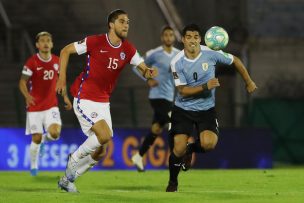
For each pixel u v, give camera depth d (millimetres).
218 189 34062
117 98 64438
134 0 76062
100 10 75938
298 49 77812
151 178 41219
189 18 78938
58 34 74125
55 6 76375
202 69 31297
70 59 69312
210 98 31578
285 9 79438
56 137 42469
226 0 78250
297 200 27078
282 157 68062
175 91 47156
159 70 44875
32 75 41531
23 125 56531
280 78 76188
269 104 67938
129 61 30500
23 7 76500
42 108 42188
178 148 30859
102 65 29922
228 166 57344
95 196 28375
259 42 77250
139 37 73750
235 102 61188
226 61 31531
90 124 30047
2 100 65125
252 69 76500
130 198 27672
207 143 31094
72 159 30297
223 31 31172
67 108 34688
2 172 48469
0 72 67375
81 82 30281
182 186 35844
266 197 28344
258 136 58156
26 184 37562
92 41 29750
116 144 54062
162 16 75250
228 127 57594
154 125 45688
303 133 68062
